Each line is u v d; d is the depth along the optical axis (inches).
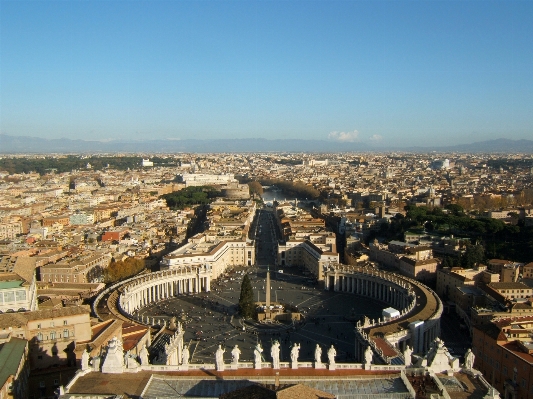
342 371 5723.4
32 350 7573.8
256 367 5861.2
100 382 5290.4
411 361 6560.0
